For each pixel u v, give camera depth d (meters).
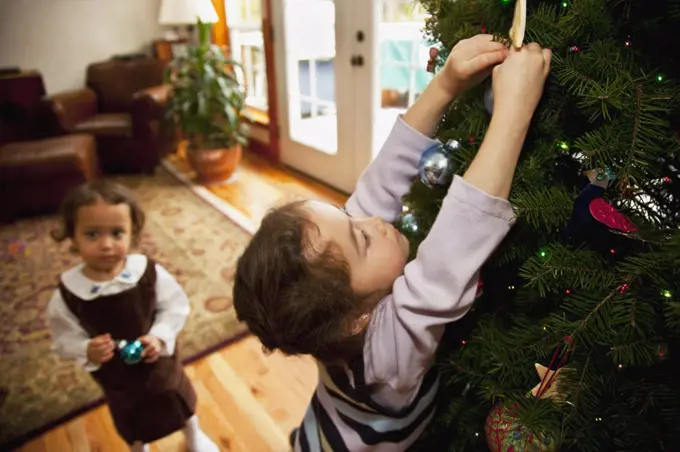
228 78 3.51
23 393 1.81
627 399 0.63
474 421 0.79
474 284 0.65
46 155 3.13
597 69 0.57
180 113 3.44
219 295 2.31
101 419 1.70
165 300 1.35
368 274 0.69
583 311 0.59
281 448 1.58
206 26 3.40
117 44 4.48
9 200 3.12
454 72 0.68
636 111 0.53
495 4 0.71
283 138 3.77
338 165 3.29
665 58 0.59
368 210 0.86
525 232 0.71
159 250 2.69
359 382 0.73
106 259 1.22
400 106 3.20
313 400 0.91
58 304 1.24
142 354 1.24
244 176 3.71
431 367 0.85
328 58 3.39
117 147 3.74
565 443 0.63
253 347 2.00
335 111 3.28
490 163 0.61
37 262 2.66
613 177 0.58
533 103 0.61
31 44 4.15
